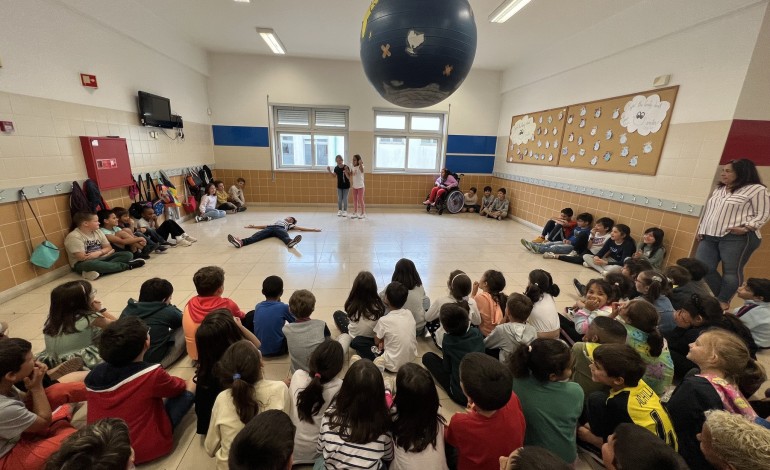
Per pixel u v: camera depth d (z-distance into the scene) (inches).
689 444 48.7
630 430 36.4
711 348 52.9
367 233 207.6
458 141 288.5
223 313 59.9
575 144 192.7
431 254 169.8
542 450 31.8
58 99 127.4
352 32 199.5
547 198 218.8
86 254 129.8
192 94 233.1
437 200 276.8
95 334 70.7
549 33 188.1
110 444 31.9
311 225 224.2
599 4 149.9
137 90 173.8
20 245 114.2
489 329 85.6
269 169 276.8
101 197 144.6
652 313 66.5
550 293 92.7
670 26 133.3
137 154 175.9
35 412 49.1
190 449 58.6
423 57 50.4
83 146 138.7
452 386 70.6
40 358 68.4
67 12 130.0
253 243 179.8
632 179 155.9
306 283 129.4
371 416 43.8
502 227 236.4
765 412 60.1
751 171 108.6
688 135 129.7
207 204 230.7
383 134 284.7
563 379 54.1
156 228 176.1
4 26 106.9
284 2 159.2
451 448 54.4
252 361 49.9
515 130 259.8
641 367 50.5
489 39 199.9
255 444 32.5
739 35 111.8
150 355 73.2
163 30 189.8
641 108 149.3
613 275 97.0
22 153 114.0
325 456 44.0
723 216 112.3
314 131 277.6
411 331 77.3
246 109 263.0
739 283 114.0
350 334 87.4
